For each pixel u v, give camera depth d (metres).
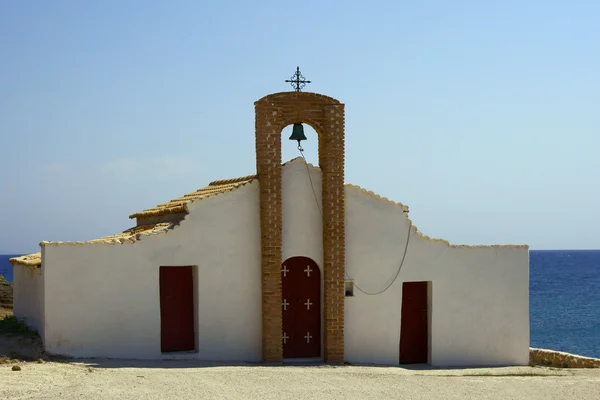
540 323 68.25
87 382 16.67
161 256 21.61
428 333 24.70
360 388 17.73
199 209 22.08
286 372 19.70
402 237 24.19
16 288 25.33
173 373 18.61
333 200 22.91
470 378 20.42
